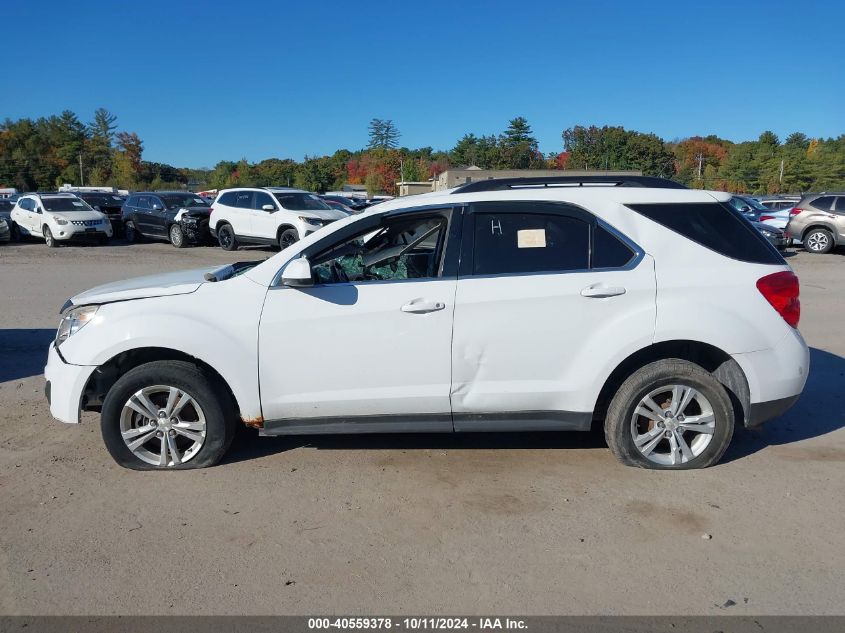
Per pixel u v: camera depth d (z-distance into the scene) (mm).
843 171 71938
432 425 4520
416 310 4363
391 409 4484
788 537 3775
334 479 4535
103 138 93688
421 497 4281
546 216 4516
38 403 6141
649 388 4445
